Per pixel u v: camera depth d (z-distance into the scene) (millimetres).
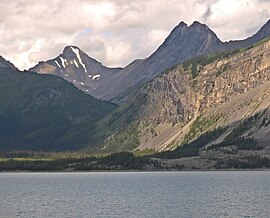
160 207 162375
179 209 155500
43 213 150375
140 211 152875
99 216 142875
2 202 184500
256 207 155125
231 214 140625
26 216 144375
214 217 136125
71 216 143750
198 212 147000
